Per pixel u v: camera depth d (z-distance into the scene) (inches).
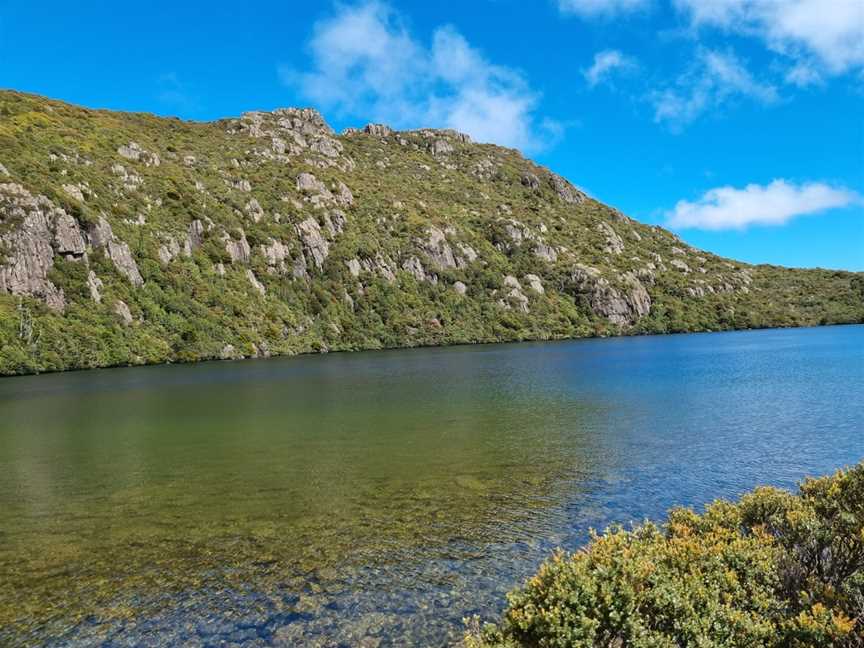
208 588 479.8
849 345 3826.3
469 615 426.9
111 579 501.7
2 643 403.2
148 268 4466.0
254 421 1387.8
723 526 390.9
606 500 695.1
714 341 5182.1
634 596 271.6
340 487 775.7
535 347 5142.7
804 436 1042.1
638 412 1366.9
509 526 612.1
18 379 2859.3
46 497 764.6
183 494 761.0
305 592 468.8
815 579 315.6
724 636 268.4
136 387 2357.3
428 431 1179.9
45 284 3678.6
